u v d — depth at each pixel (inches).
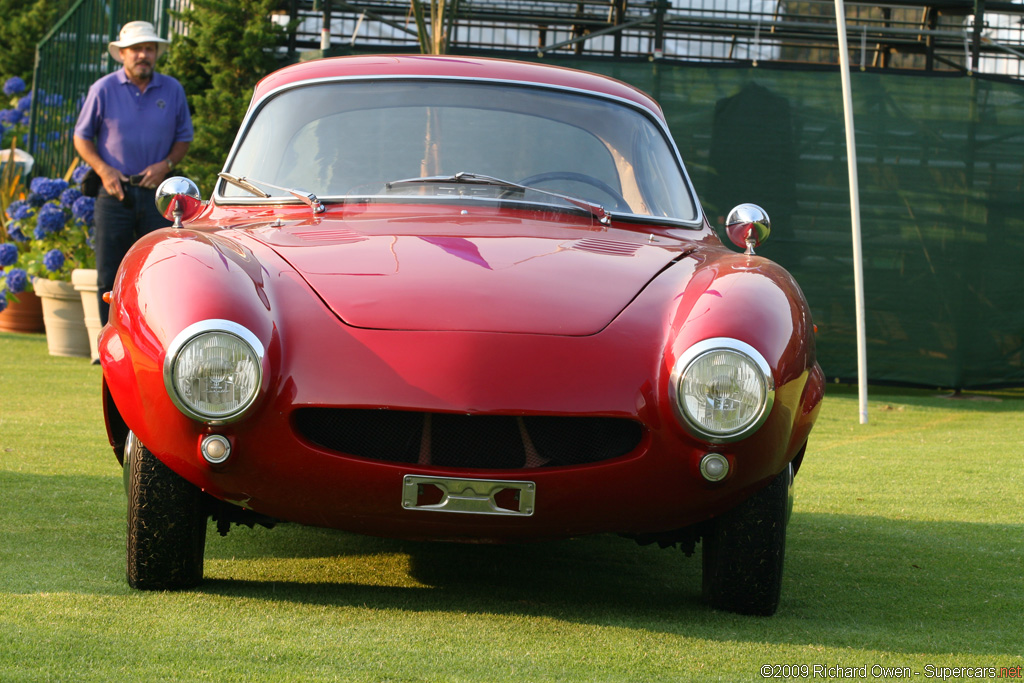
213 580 227.1
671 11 797.9
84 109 589.3
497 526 195.5
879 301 722.8
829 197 719.7
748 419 190.5
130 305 199.9
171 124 602.9
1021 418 617.3
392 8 811.4
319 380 189.5
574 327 197.8
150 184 585.6
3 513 281.6
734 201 722.2
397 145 278.5
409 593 225.0
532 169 276.5
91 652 171.9
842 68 603.5
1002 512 350.0
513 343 192.4
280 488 195.8
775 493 210.2
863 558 284.4
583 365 192.1
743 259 228.8
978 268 720.3
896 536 312.7
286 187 272.7
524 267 215.3
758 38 775.7
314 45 821.2
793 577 260.8
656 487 195.6
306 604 210.2
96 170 584.1
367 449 194.5
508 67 304.3
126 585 216.4
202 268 199.8
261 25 781.9
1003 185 721.6
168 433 193.3
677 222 277.7
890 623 219.6
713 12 798.5
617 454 195.8
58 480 327.3
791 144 721.0
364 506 194.9
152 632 184.7
